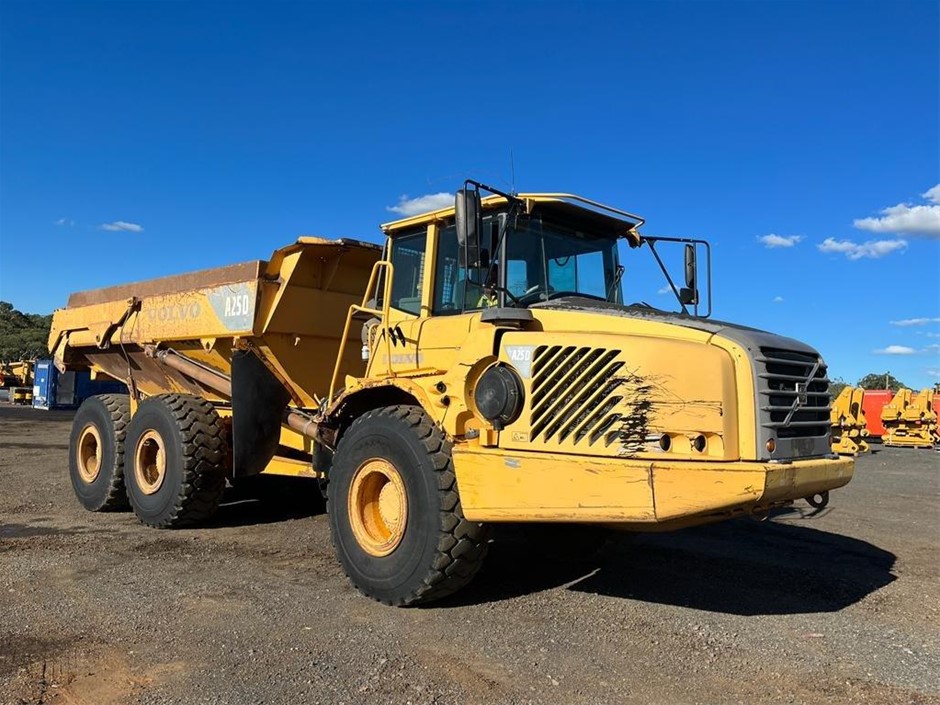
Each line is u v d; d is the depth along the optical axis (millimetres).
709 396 4176
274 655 4031
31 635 4305
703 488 4004
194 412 7668
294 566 6035
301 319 7387
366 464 5273
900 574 6152
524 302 5164
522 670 3900
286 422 7430
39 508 8891
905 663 4113
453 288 5480
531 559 6387
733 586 5664
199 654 4035
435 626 4570
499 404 4707
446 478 4824
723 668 3996
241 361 7359
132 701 3445
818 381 4773
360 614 4777
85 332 10078
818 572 6156
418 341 5484
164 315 8586
